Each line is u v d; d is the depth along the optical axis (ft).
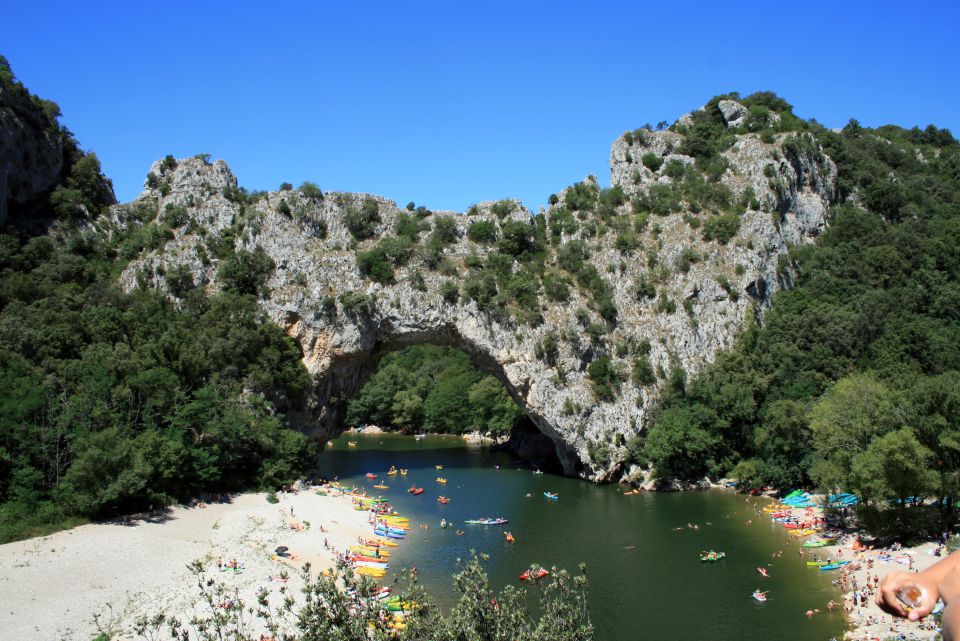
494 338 387.75
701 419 356.38
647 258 419.13
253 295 387.14
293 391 373.20
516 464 435.53
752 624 178.91
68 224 398.83
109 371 292.20
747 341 393.91
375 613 87.45
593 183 476.95
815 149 484.33
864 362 352.90
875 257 417.28
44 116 413.18
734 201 447.83
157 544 229.25
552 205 466.29
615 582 212.02
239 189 431.02
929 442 227.61
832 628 173.78
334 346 382.42
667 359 391.65
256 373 352.49
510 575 219.20
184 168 426.51
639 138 521.24
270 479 323.57
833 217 476.13
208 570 213.46
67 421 258.98
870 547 231.30
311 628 86.79
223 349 346.54
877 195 479.00
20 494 234.58
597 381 386.73
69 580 194.18
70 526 235.81
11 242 366.43
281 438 342.44
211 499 293.84
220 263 395.75
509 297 393.09
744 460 352.49
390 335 393.29
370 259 391.65
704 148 493.36
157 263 388.16
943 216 471.62
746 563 226.99
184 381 329.72
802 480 322.96
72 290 354.95
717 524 277.23
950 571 20.45
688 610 189.26
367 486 364.58
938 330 368.07
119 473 252.83
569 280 412.77
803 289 420.77
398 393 586.45
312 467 364.58
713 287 407.44
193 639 162.91
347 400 415.85
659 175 483.51
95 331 326.24
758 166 459.73
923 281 401.70
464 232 423.23
